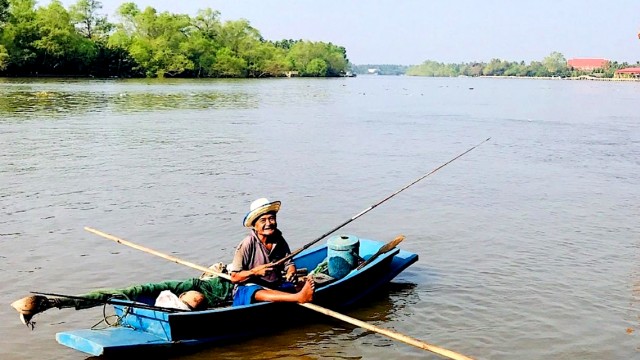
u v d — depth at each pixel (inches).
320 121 1374.3
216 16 4872.0
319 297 310.3
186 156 812.6
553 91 3814.0
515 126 1348.4
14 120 1195.9
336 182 667.4
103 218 498.6
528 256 425.4
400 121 1433.3
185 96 2154.3
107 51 3649.1
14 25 3186.5
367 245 372.5
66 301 258.7
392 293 357.1
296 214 531.8
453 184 671.1
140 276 375.9
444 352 243.4
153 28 4087.1
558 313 332.8
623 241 462.9
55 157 775.1
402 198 598.5
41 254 409.4
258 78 4963.1
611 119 1562.5
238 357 275.9
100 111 1438.2
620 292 362.9
